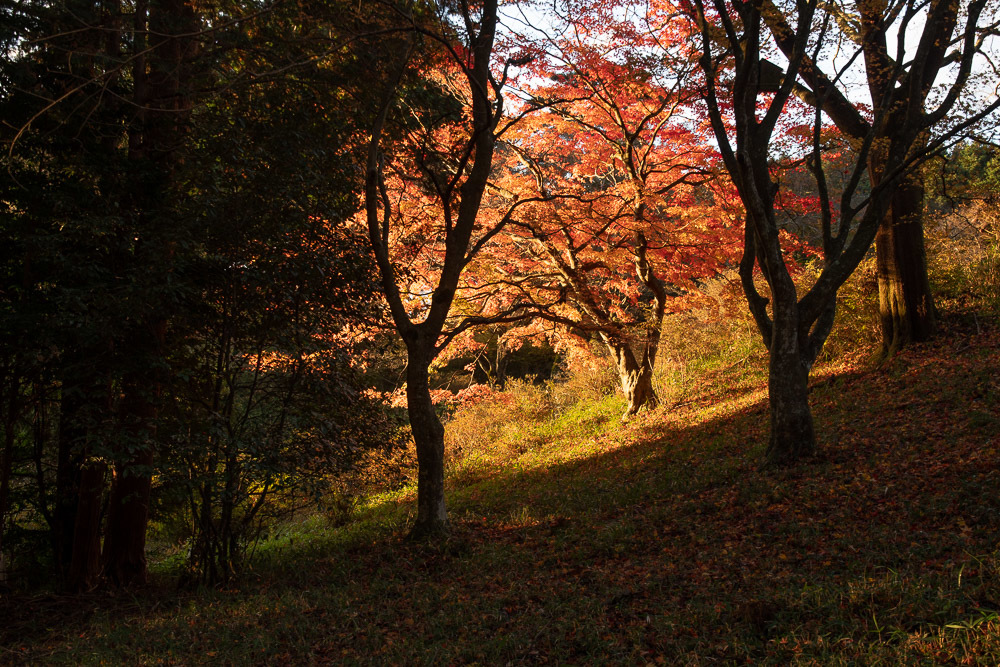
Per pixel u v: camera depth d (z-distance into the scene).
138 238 8.24
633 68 13.73
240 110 9.31
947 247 17.06
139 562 9.99
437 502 10.17
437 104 11.60
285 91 9.70
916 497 7.61
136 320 8.41
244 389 9.23
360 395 10.06
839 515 7.56
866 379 14.34
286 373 9.23
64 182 8.45
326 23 10.15
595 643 5.15
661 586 6.31
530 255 18.33
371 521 15.12
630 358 19.12
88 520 9.81
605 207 16.94
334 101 10.55
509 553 8.83
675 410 18.08
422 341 10.34
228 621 6.95
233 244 8.47
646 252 17.17
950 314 15.12
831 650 4.31
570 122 16.84
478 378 31.19
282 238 8.66
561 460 16.92
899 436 10.23
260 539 10.29
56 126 8.23
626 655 4.90
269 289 8.70
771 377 10.72
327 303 9.31
